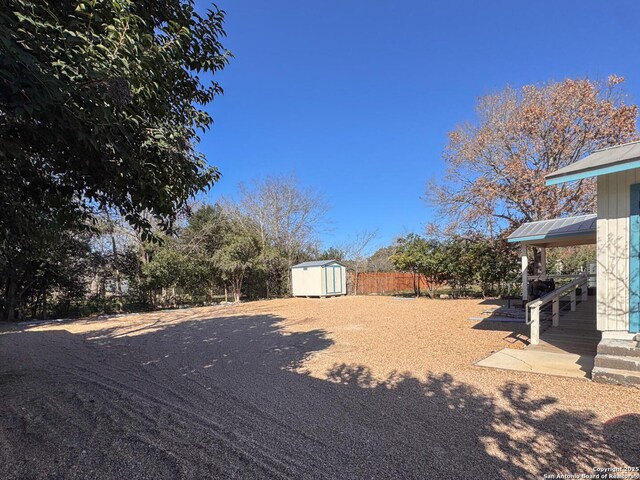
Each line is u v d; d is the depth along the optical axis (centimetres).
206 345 820
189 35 361
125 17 271
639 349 475
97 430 353
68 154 332
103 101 274
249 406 419
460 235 1866
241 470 276
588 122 1580
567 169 519
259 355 698
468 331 888
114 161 333
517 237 1052
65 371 606
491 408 394
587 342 696
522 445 311
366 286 2544
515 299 1642
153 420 379
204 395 462
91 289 1683
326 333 932
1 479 265
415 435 334
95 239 1623
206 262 1939
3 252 693
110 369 616
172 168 389
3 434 345
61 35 251
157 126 379
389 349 711
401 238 2350
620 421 352
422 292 2362
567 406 393
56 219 468
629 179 511
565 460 286
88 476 269
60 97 239
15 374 586
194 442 325
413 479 263
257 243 2205
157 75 331
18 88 221
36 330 1127
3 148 294
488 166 1762
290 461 290
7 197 413
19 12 240
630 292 505
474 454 297
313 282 2248
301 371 571
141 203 415
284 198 2784
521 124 1633
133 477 268
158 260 1677
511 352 639
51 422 375
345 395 450
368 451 305
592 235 933
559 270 1853
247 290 2261
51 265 1412
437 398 430
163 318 1392
